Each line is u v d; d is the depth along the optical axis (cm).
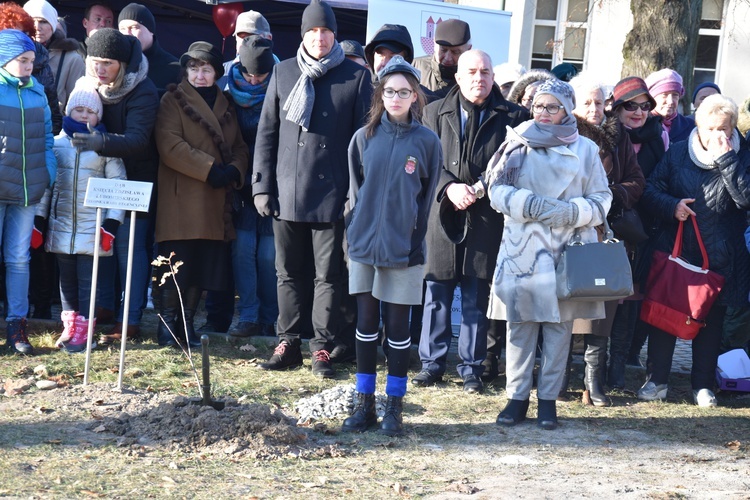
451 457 852
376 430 922
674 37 1802
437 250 1098
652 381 1131
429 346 1127
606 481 797
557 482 788
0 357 1091
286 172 1102
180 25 1912
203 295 1592
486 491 754
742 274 1099
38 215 1151
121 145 1109
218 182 1159
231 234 1191
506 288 956
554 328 964
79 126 1128
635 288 1152
